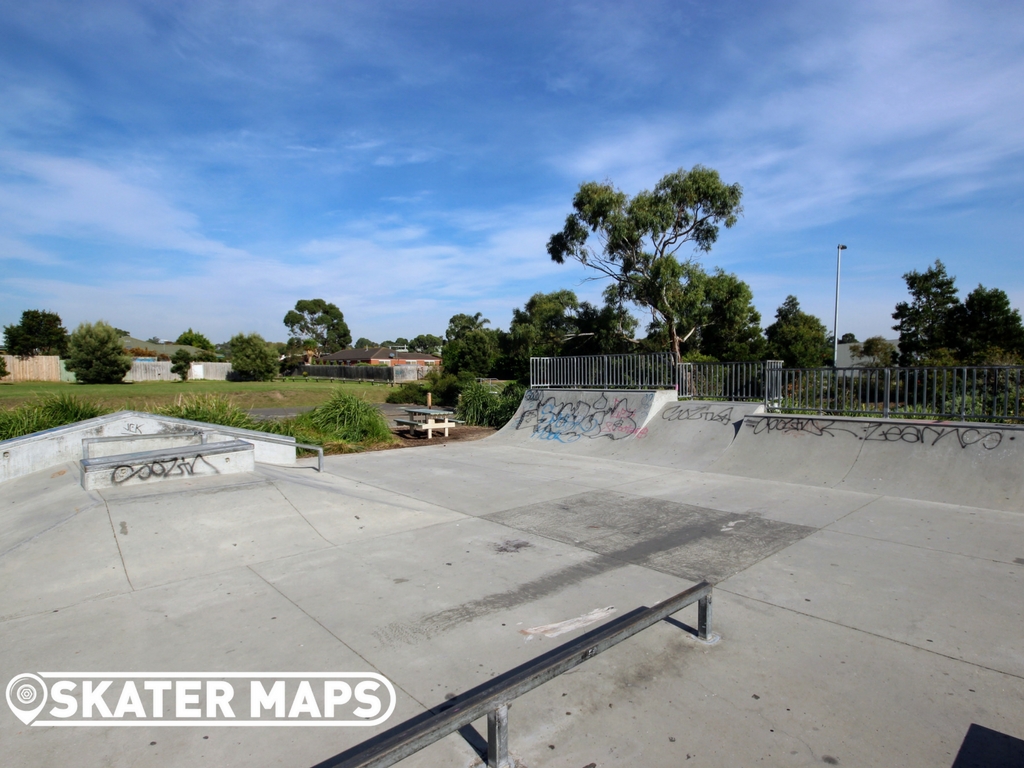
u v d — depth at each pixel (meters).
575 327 21.28
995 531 5.66
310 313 109.38
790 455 8.73
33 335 43.75
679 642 3.48
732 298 19.14
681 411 11.09
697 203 18.66
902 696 2.90
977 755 2.45
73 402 11.04
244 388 29.95
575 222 19.89
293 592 4.27
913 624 3.69
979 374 11.26
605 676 3.11
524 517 6.36
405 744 2.06
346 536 5.59
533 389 14.66
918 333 26.09
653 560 4.96
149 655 3.35
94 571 4.52
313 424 12.87
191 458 6.73
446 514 6.48
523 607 4.00
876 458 7.97
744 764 2.41
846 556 5.00
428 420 14.09
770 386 10.22
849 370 9.27
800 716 2.74
